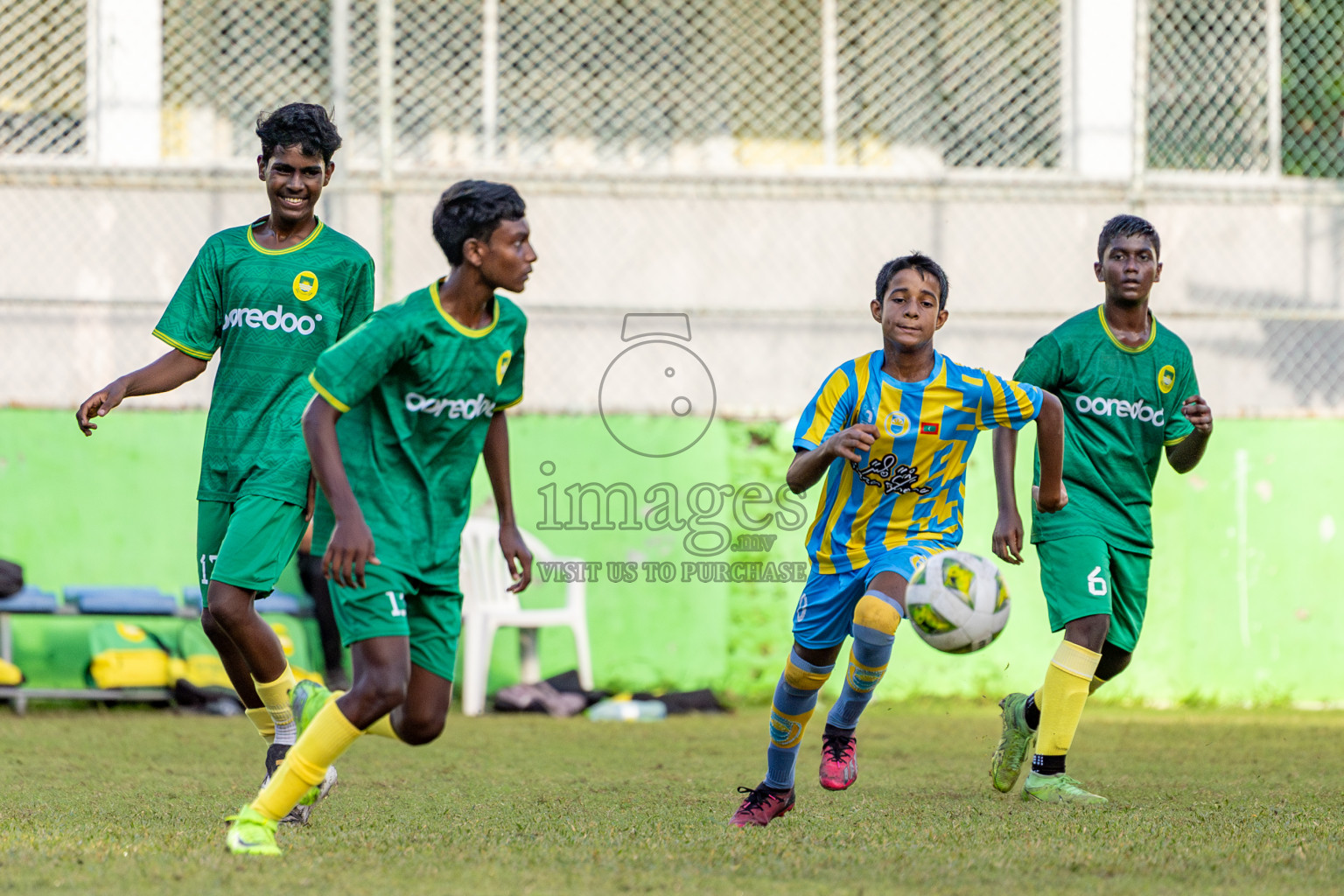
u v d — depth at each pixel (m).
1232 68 38.62
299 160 15.26
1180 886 11.20
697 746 24.45
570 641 32.62
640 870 11.85
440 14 36.88
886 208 36.72
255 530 14.86
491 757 22.53
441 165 35.69
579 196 35.91
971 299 36.78
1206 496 34.41
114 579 32.09
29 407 32.19
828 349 36.19
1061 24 38.34
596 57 37.41
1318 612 34.44
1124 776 20.28
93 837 13.34
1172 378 18.05
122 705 30.80
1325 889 11.14
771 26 37.91
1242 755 23.36
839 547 14.66
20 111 35.62
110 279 34.91
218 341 15.80
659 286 36.22
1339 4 38.88
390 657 12.30
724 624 33.09
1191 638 34.16
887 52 38.16
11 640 30.62
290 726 15.51
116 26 35.94
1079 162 38.12
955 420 14.48
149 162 36.06
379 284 34.62
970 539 33.72
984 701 33.25
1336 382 37.12
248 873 11.40
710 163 37.66
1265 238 37.41
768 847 13.08
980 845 13.33
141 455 32.44
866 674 14.59
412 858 12.41
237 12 36.41
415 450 12.76
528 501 32.97
